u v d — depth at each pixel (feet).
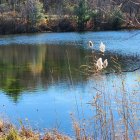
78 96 52.26
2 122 35.04
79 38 152.66
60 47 125.70
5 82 68.85
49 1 220.02
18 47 132.26
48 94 56.65
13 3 222.89
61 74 74.08
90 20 189.47
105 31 176.65
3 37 176.76
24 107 49.08
